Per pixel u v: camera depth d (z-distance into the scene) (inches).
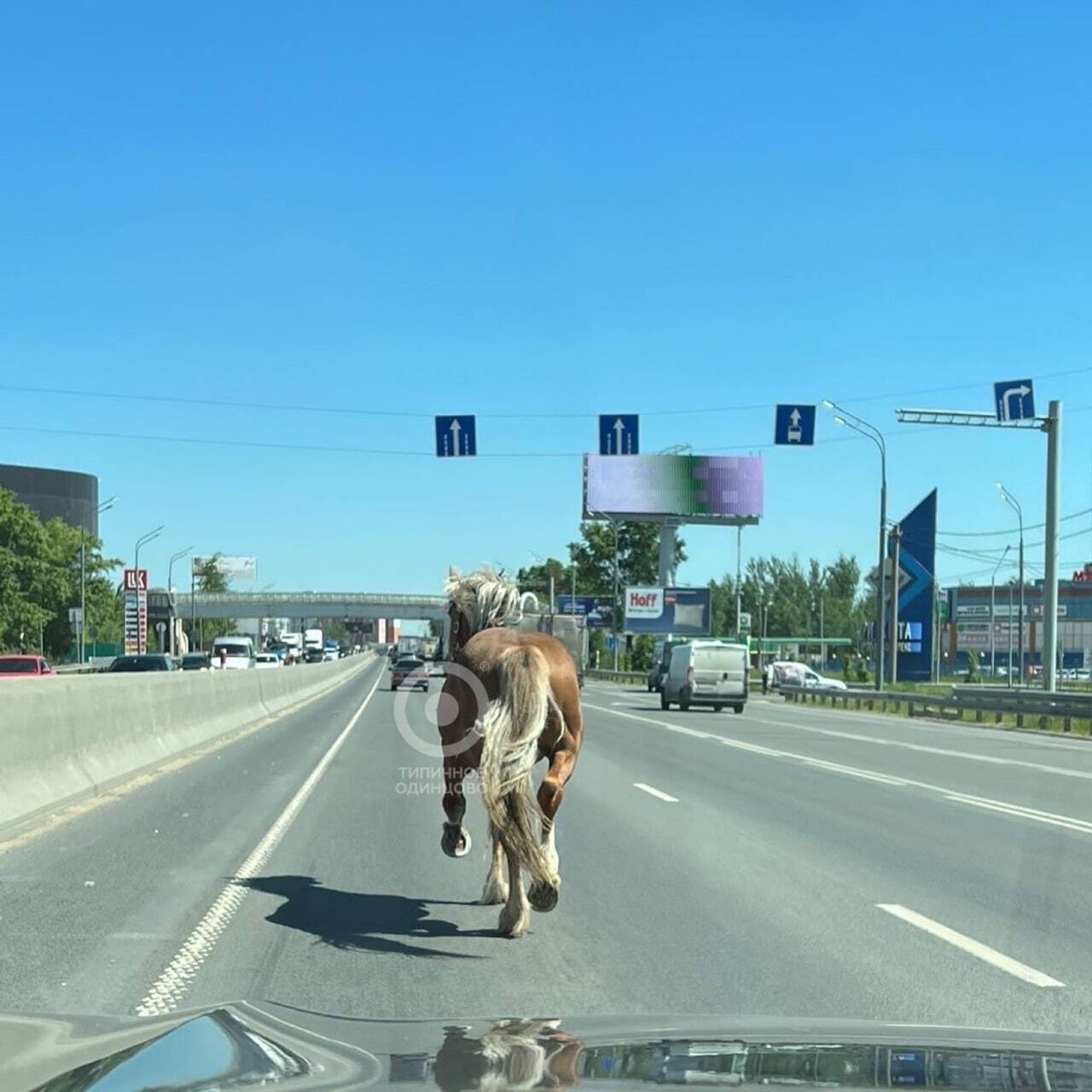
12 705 510.0
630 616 3570.4
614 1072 127.6
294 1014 162.7
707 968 292.7
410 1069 127.6
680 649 1781.5
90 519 5231.3
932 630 3006.9
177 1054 134.0
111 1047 149.7
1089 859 457.4
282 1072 126.4
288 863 438.6
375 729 1205.1
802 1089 122.3
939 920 350.6
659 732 1226.6
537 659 300.7
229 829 512.7
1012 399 1462.8
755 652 5541.3
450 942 319.6
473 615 373.7
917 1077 130.0
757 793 670.5
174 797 617.0
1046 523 1473.9
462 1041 142.9
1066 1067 136.3
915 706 1770.4
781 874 419.5
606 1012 252.8
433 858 451.8
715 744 1056.8
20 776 515.2
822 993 271.0
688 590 3595.0
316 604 4960.6
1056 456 1471.5
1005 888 399.9
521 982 279.4
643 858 450.9
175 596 4461.1
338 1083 121.6
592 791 674.8
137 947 309.1
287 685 1689.2
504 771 289.1
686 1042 144.4
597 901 373.1
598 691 2664.9
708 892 387.2
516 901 326.0
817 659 5329.7
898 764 871.7
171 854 447.5
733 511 3565.5
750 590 6889.8
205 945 312.2
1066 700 1359.5
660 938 324.2
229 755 875.4
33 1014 185.8
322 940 320.5
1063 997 270.8
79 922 335.9
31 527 3545.8
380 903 368.8
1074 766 876.0
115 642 4286.4
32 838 474.6
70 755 592.1
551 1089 119.6
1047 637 1472.7
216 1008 162.6
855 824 546.3
